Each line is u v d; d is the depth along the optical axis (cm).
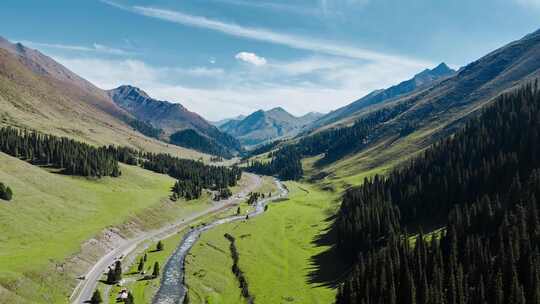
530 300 7094
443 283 8006
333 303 9300
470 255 8475
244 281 10769
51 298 8262
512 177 12275
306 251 13588
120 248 12531
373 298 8100
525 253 7669
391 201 14188
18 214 11412
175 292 9681
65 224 12456
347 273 11075
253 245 14000
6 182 12862
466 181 12925
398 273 8394
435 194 13400
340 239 12706
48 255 9750
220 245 14012
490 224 9888
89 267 10456
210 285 10331
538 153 12619
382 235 12050
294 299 9650
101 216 14138
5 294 7375
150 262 11775
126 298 8719
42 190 14088
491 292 7325
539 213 9175
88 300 8600
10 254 9338
